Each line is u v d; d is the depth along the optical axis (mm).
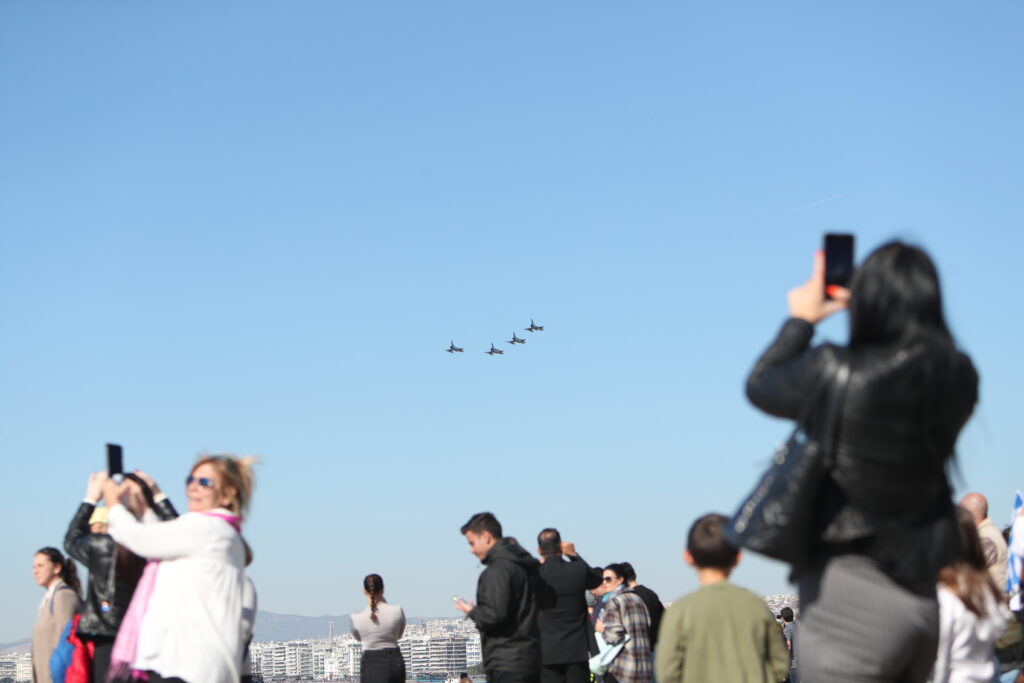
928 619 3445
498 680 9281
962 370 3324
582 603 11078
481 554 9531
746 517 3477
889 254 3400
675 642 5332
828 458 3348
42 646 9008
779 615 15273
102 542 6672
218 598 5785
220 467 6109
